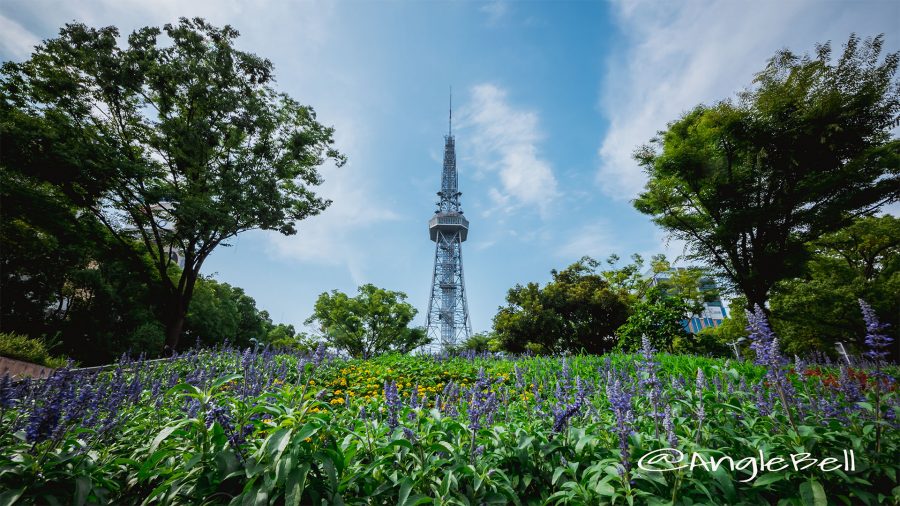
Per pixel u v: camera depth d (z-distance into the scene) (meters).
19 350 12.31
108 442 4.44
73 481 3.25
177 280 28.62
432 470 3.42
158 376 7.96
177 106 20.28
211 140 18.70
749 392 5.64
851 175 18.27
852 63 18.03
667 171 21.58
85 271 22.00
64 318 22.62
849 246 29.12
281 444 2.87
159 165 18.86
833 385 6.05
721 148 20.47
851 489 3.33
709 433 4.26
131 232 20.31
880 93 17.09
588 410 4.98
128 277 23.80
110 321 23.16
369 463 3.64
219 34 20.12
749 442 3.85
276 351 15.80
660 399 4.65
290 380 9.42
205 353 13.26
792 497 3.36
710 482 3.34
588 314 29.11
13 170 15.52
